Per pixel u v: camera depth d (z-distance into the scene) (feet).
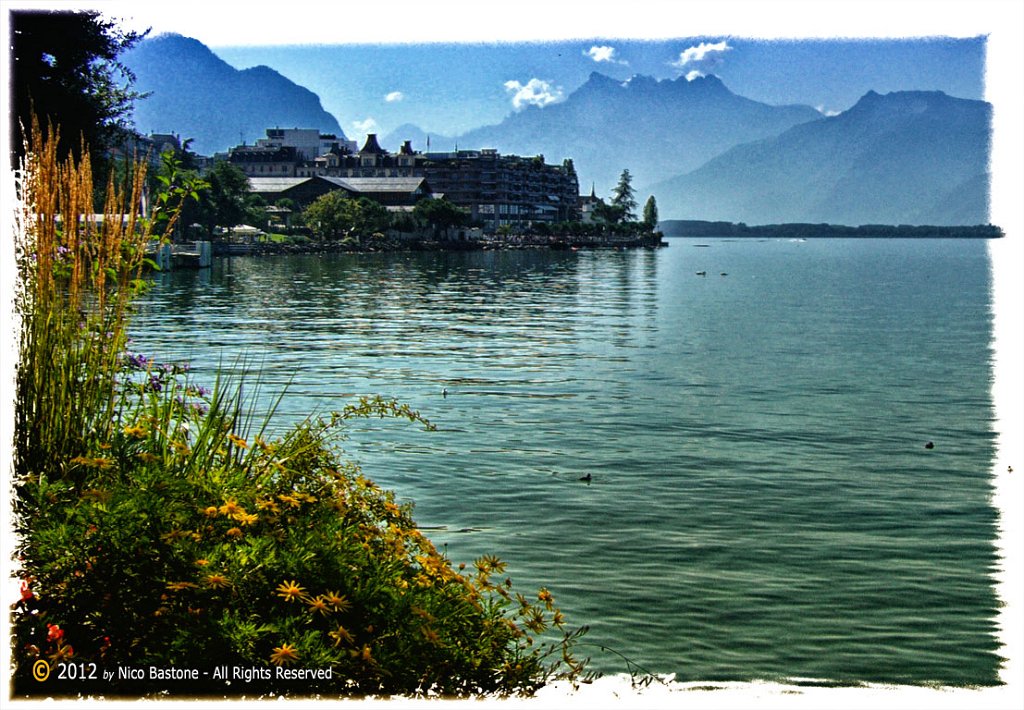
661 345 201.26
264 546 26.84
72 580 25.66
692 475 90.17
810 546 69.31
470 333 216.95
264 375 145.38
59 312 35.27
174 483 28.84
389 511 33.12
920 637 52.29
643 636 51.67
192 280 375.66
